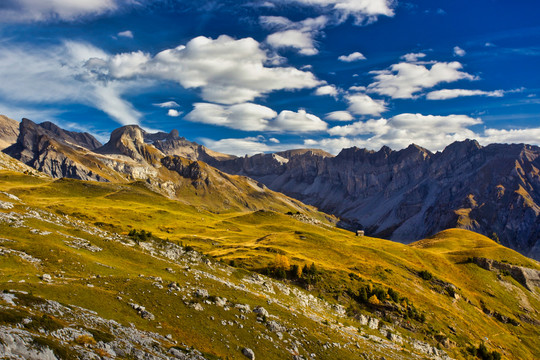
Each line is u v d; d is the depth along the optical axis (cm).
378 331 12769
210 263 11394
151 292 6581
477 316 18225
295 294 12375
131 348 4203
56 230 9206
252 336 6506
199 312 6512
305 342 7238
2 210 9375
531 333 18288
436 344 13675
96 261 7906
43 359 3150
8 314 3550
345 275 16725
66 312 4491
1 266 6247
